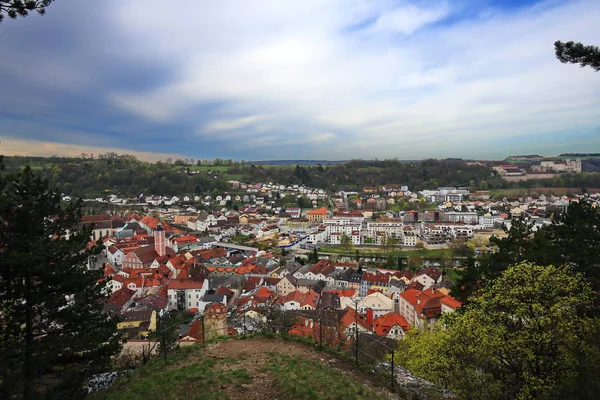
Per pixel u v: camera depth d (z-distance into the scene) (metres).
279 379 23.38
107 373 28.81
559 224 44.41
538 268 30.42
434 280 112.75
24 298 24.92
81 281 26.30
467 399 25.41
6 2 16.34
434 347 32.28
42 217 25.89
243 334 32.03
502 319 30.00
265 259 142.88
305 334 39.34
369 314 87.38
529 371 28.80
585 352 25.52
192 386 22.50
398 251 178.12
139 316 74.25
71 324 26.84
